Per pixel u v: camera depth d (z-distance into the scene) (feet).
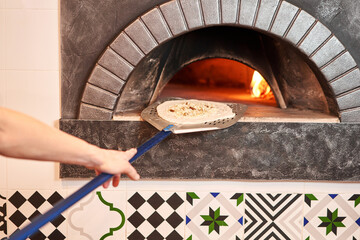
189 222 6.21
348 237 6.25
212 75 8.79
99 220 6.20
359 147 5.82
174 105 5.98
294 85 6.48
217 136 5.80
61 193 6.15
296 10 5.55
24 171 6.08
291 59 6.31
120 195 6.13
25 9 5.69
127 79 5.71
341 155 5.84
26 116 3.02
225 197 6.13
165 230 6.23
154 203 6.15
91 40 5.74
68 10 5.67
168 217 6.19
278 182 6.09
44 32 5.74
